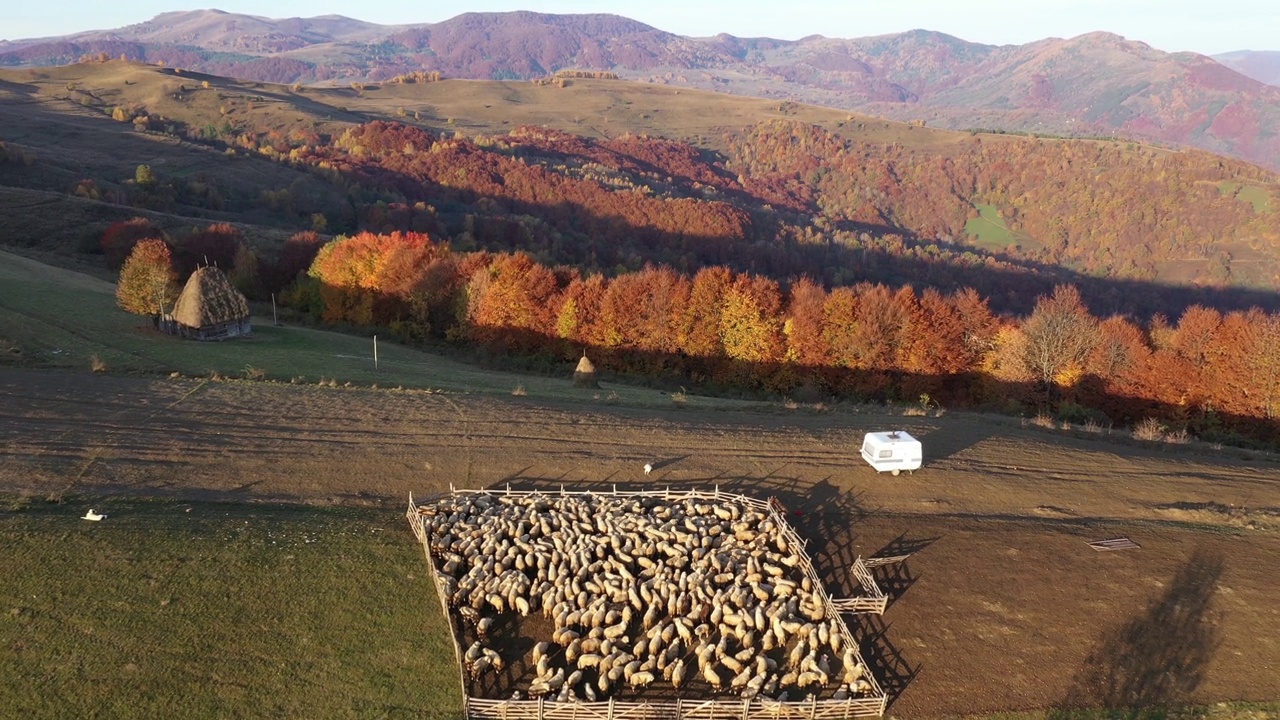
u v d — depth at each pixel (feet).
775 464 132.46
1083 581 102.83
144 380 150.20
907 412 176.45
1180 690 84.12
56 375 148.25
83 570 86.69
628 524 104.32
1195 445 171.01
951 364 234.17
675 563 97.25
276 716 72.23
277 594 87.04
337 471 117.29
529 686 79.25
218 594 85.81
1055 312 232.73
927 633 90.58
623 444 136.87
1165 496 132.67
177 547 92.68
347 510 106.22
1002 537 112.68
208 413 134.51
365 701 74.95
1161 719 79.56
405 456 124.57
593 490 119.34
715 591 92.53
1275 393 204.64
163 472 111.45
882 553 106.42
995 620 93.66
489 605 89.45
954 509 120.57
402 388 161.89
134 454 115.75
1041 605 97.04
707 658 83.56
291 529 99.50
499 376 204.44
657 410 162.71
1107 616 95.91
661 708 75.66
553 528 103.76
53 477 106.11
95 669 74.49
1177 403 214.48
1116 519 121.70
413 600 89.10
